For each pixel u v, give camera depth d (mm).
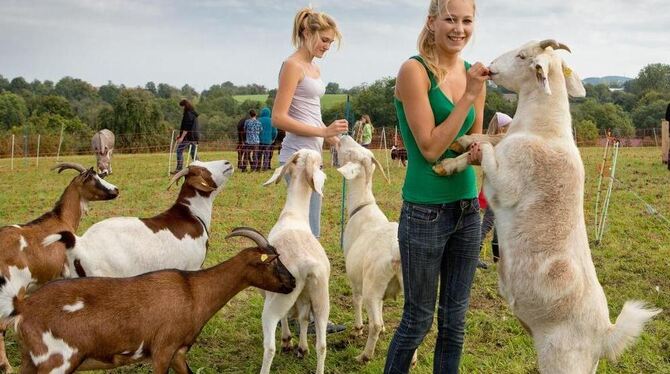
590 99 42062
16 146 32156
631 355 5094
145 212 12023
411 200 3559
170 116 59938
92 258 4855
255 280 4234
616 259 8070
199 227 5629
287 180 5367
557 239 3430
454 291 3738
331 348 5477
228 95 76375
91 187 5496
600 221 9891
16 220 11305
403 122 3562
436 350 3842
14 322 3625
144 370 4969
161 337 3900
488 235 9523
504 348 5336
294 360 5188
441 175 3502
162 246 5305
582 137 31406
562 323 3445
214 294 4137
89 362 3783
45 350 3629
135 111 44812
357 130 18469
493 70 3850
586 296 3443
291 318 5762
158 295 3898
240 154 18578
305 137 5355
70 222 5379
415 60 3402
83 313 3682
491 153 3518
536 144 3535
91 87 91000
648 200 12312
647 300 6473
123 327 3770
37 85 100125
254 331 5820
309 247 4641
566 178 3482
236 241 9305
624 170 17719
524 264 3473
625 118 40031
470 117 3695
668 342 5355
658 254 8250
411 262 3582
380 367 4938
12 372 4742
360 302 5582
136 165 22203
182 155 17328
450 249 3705
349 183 5820
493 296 6734
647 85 63875
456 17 3377
